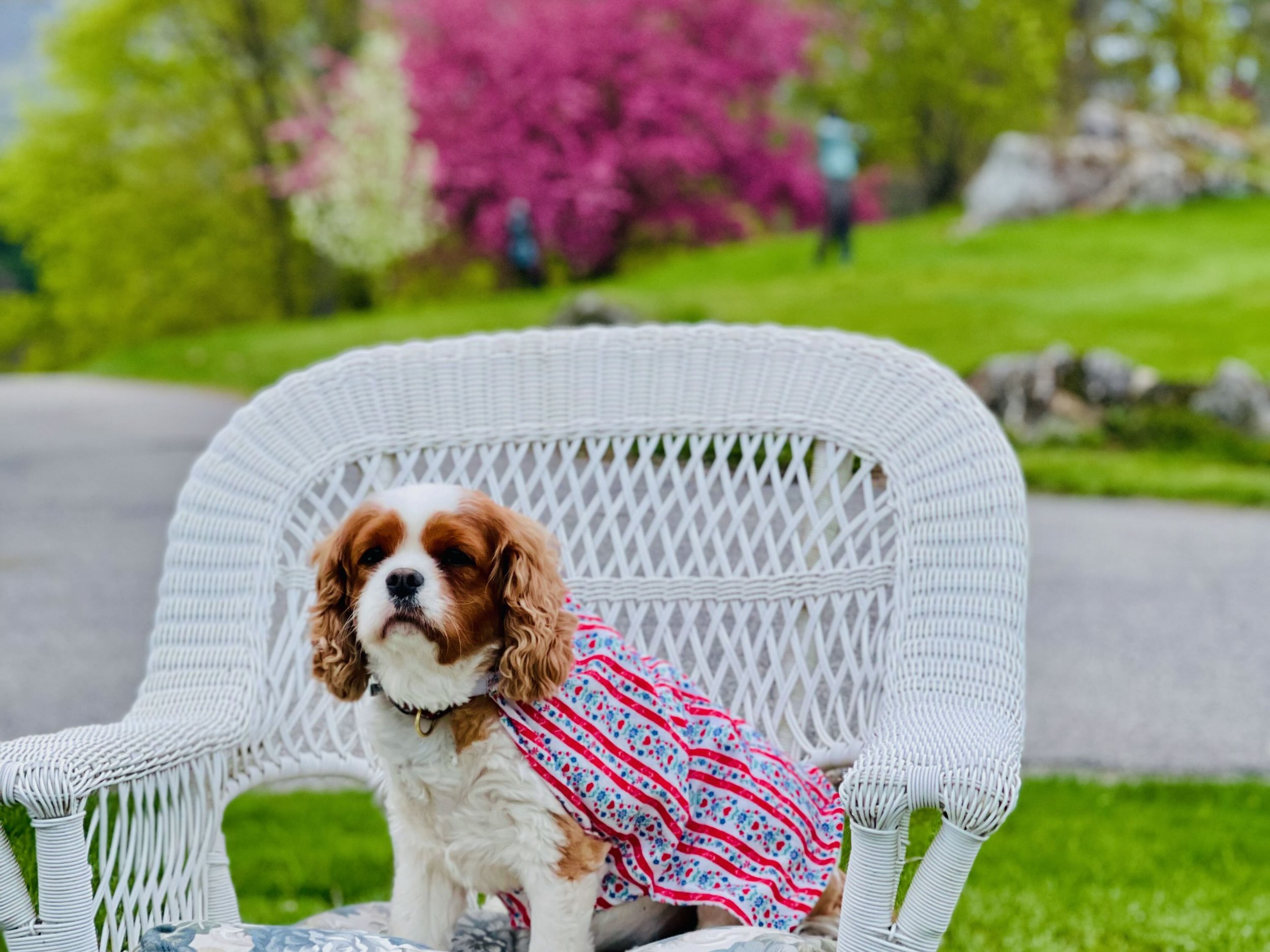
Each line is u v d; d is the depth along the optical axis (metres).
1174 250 17.38
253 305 30.31
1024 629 2.39
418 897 2.38
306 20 27.72
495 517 2.26
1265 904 4.15
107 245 29.47
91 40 27.92
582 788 2.21
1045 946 3.84
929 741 1.99
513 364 2.91
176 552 2.69
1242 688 6.73
